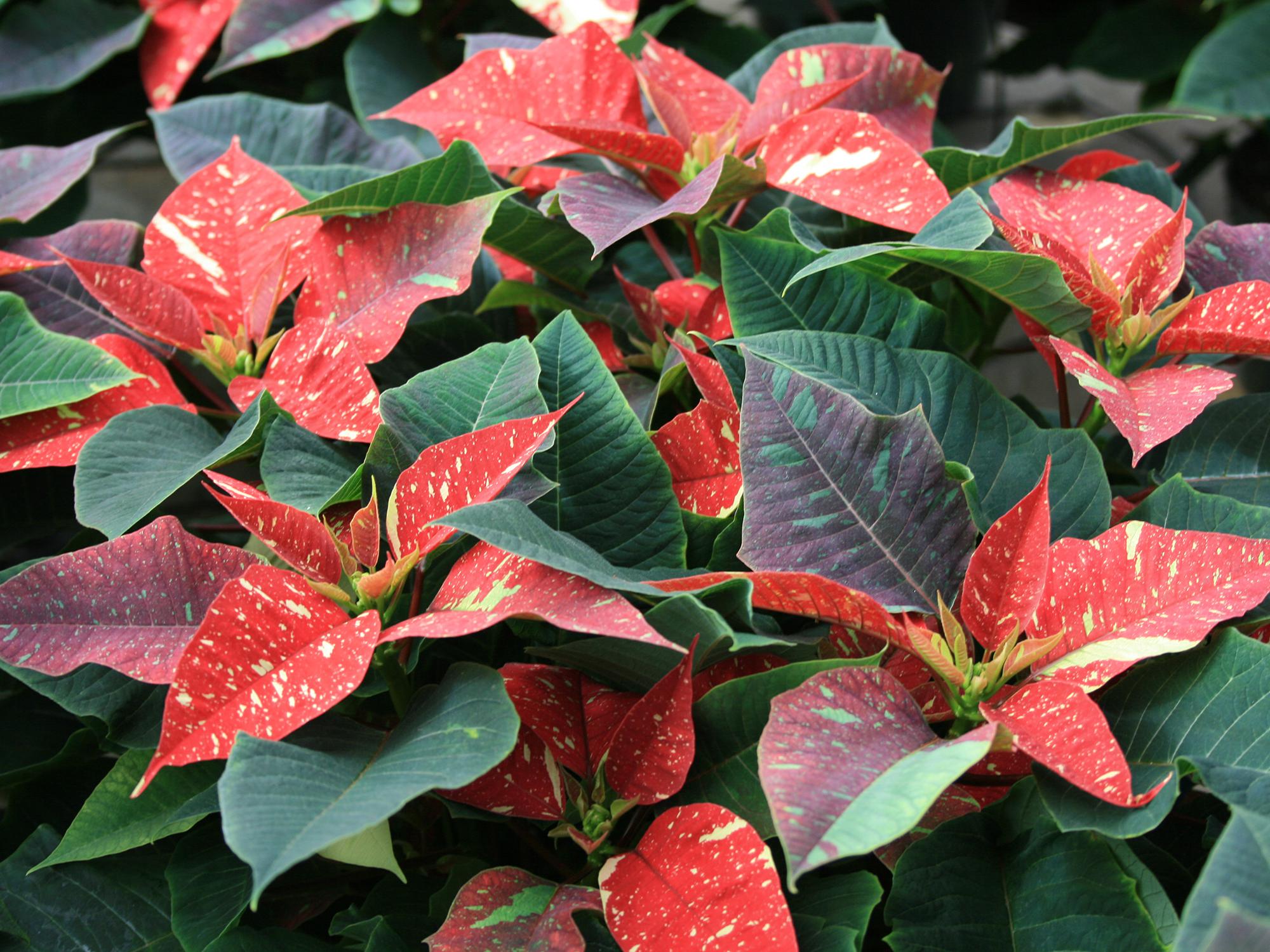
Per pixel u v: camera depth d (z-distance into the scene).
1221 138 1.81
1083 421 0.73
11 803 0.68
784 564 0.54
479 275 0.87
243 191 0.77
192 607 0.55
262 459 0.60
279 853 0.39
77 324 0.82
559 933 0.49
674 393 0.75
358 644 0.49
